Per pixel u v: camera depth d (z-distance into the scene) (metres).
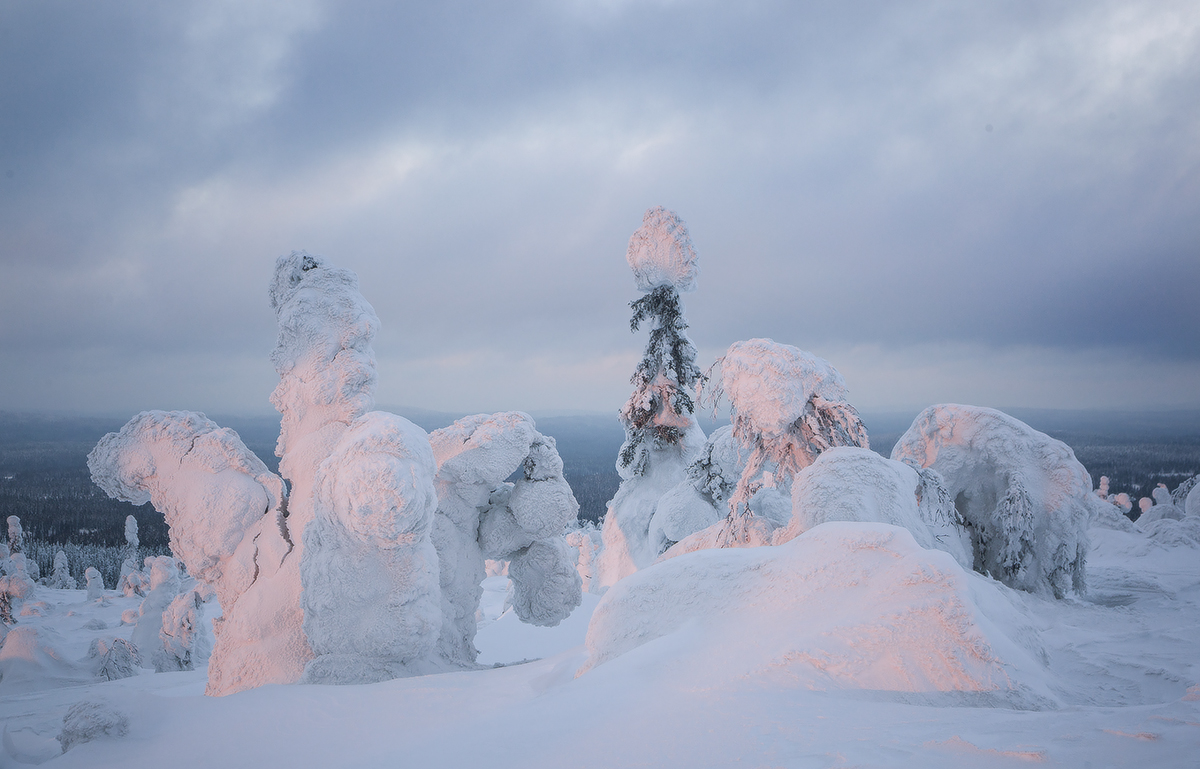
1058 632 7.85
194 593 22.77
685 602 6.21
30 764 5.26
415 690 6.57
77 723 5.29
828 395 10.88
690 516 18.28
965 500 12.77
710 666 5.06
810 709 4.09
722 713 4.12
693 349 21.23
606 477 147.00
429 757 4.09
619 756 3.63
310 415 11.30
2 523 106.00
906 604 5.25
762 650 5.15
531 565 11.99
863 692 4.55
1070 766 2.76
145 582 48.47
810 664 4.83
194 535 10.59
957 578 5.43
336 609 8.36
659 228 20.84
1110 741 3.02
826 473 9.20
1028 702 4.43
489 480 11.16
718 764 3.34
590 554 29.30
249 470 11.04
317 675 8.23
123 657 20.80
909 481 9.71
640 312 21.59
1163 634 7.33
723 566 6.45
